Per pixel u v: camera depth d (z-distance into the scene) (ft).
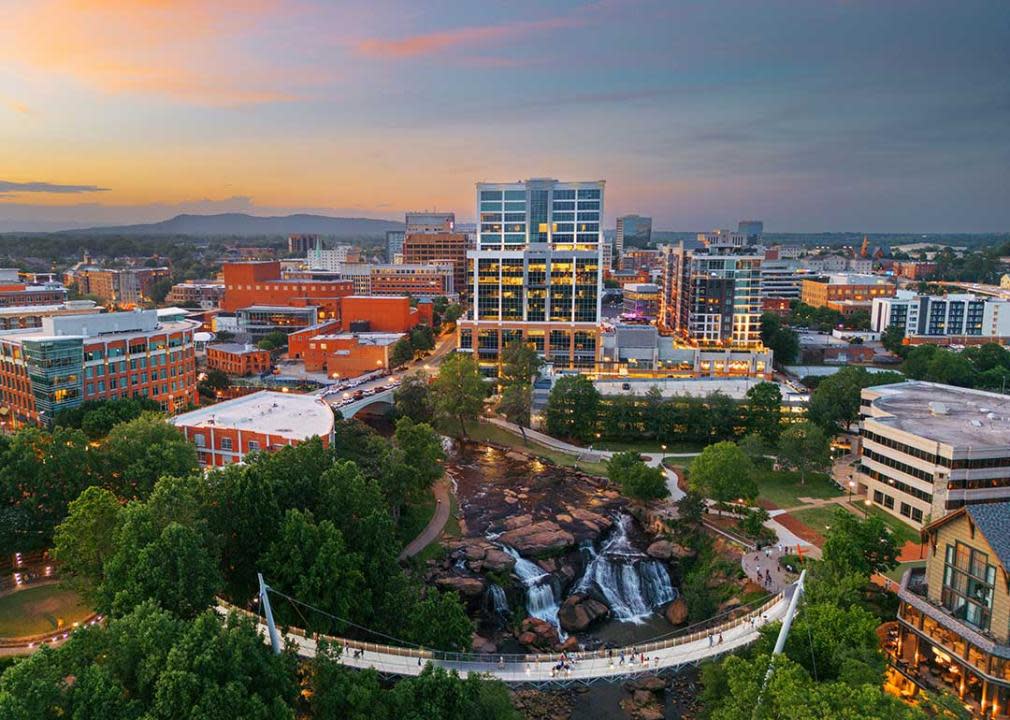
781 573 342.64
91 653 189.47
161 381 542.98
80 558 259.39
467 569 370.94
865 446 432.25
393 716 196.85
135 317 550.36
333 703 197.57
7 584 301.84
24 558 323.78
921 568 269.44
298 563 263.49
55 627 269.23
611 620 350.02
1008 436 387.34
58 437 338.54
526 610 353.51
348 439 447.01
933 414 434.30
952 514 234.58
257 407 464.24
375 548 298.56
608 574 381.60
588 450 567.18
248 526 284.00
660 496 429.38
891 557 298.15
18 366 480.23
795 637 229.86
